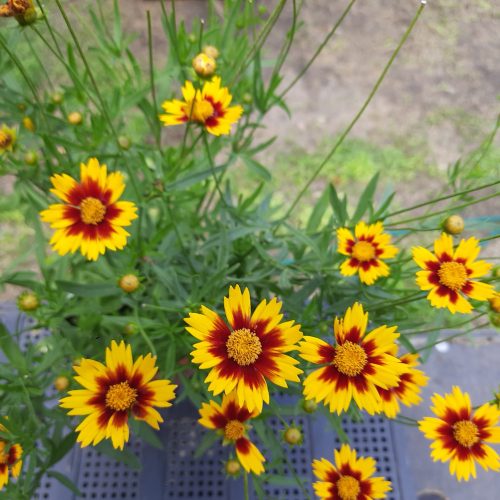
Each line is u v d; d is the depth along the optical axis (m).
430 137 0.56
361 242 0.27
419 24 0.62
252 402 0.19
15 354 0.26
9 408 0.27
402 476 0.37
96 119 0.28
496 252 0.49
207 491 0.36
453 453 0.23
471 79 0.59
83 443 0.20
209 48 0.29
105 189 0.23
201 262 0.35
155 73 0.36
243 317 0.20
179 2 0.60
